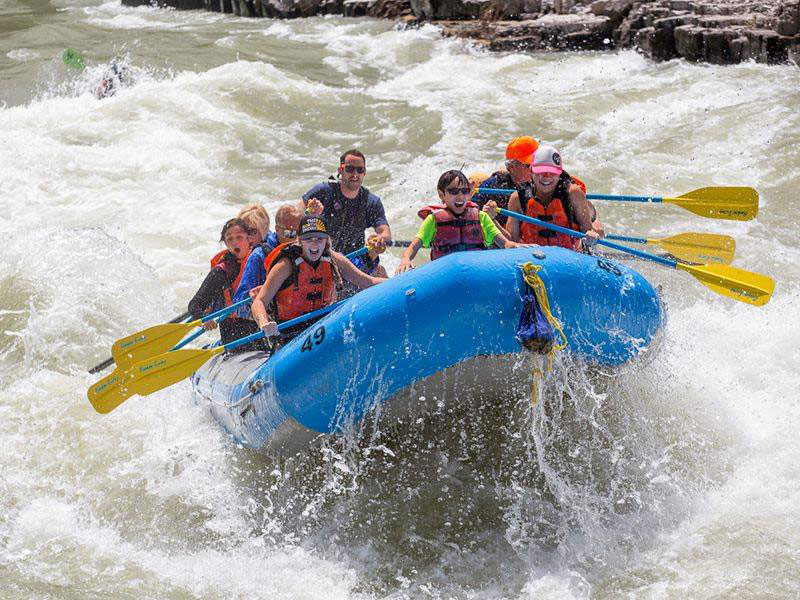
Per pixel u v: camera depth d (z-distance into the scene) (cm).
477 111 2247
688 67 2453
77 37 3712
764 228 1472
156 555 847
